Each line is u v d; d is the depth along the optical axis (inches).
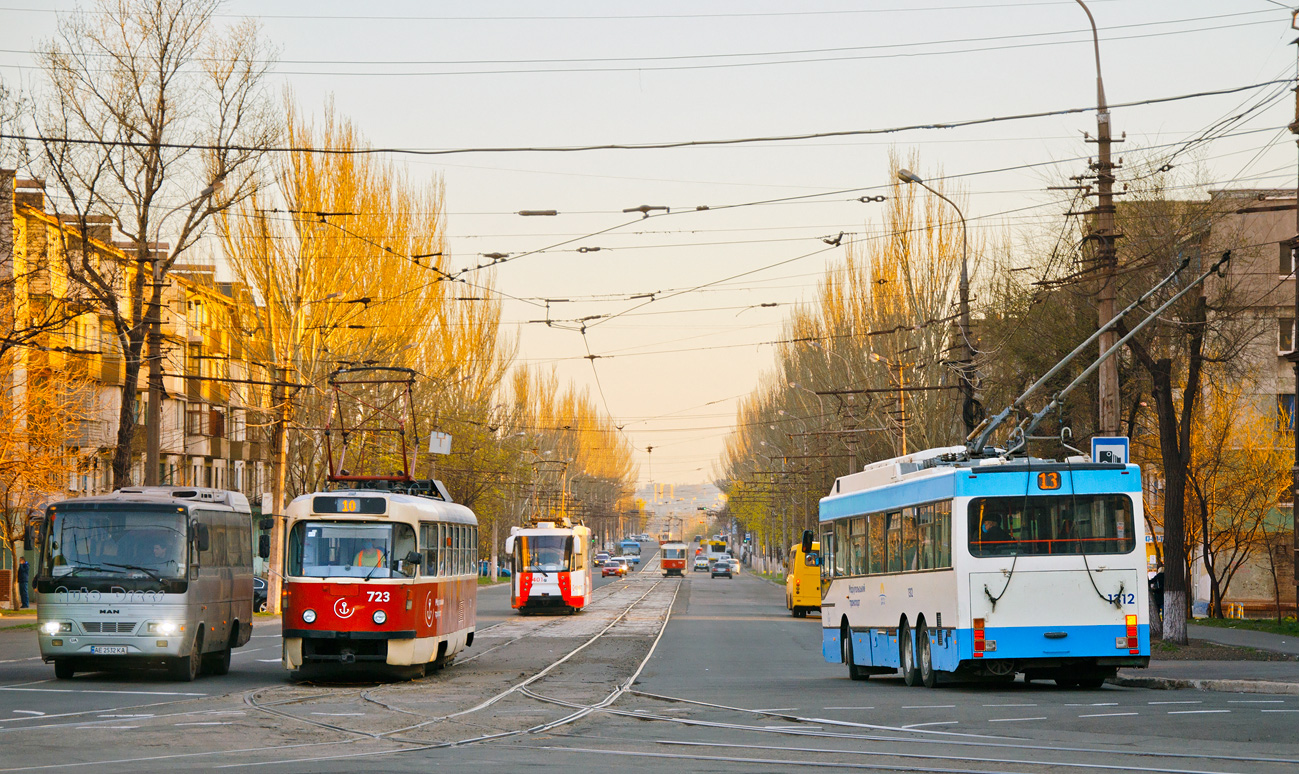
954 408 2583.7
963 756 629.9
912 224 2630.4
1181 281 1718.8
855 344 2869.1
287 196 2455.7
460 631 1373.0
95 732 754.2
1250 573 2783.0
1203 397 2383.1
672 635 2044.8
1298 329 2111.2
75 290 2054.6
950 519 1010.1
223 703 948.0
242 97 2162.9
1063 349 2047.2
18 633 1979.6
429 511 1230.9
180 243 2021.4
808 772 583.5
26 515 2659.9
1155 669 1195.3
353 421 2847.0
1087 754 628.1
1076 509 1002.1
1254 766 583.8
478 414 3553.2
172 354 3373.5
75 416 2465.6
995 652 984.3
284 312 2470.5
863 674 1251.8
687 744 695.1
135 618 1143.6
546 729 777.6
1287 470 2369.6
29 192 2252.7
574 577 2780.5
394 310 2603.3
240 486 4148.6
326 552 1148.5
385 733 754.2
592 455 7096.5
